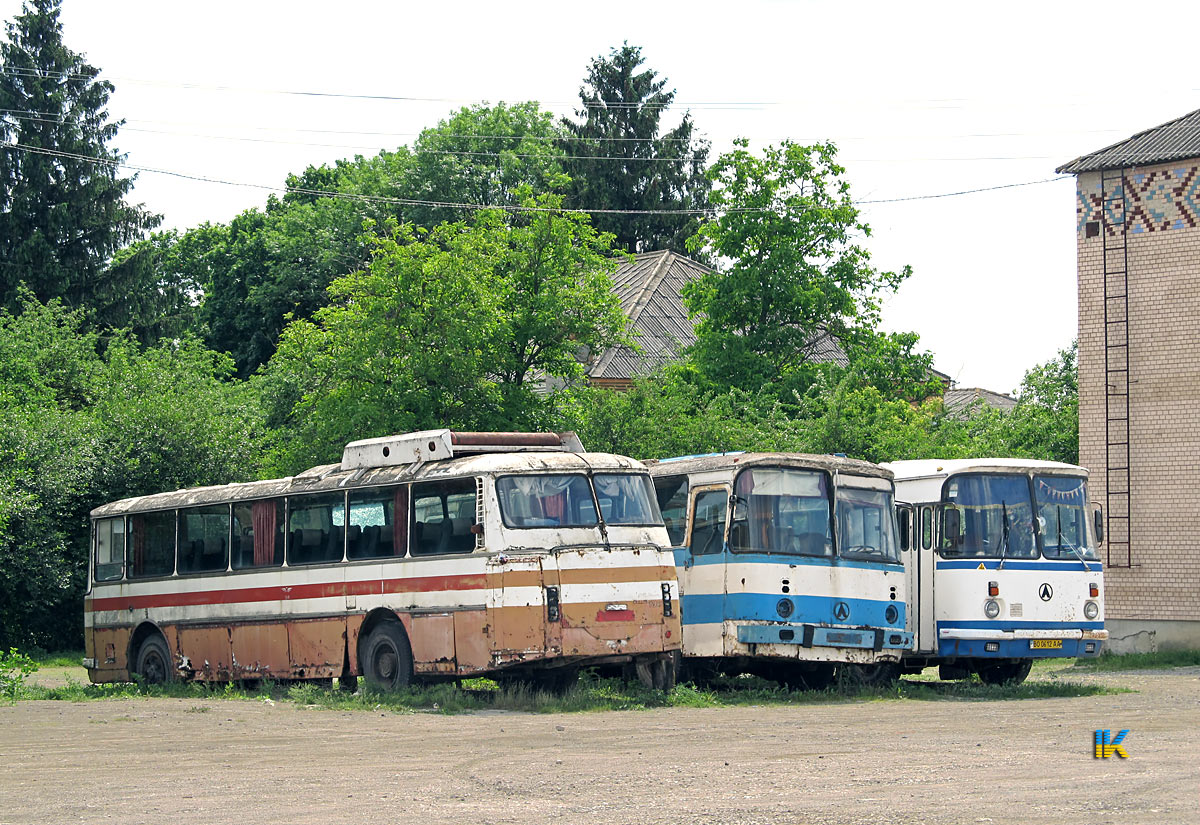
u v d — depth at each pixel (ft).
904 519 88.33
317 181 291.58
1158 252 113.50
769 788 41.37
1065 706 71.87
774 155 181.78
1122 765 45.73
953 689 84.94
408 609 74.74
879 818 35.78
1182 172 112.47
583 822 35.83
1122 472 114.11
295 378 156.76
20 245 210.38
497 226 141.08
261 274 266.16
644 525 74.02
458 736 57.11
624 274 241.96
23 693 87.81
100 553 98.99
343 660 79.36
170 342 221.46
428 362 125.18
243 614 86.43
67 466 137.28
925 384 182.09
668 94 312.50
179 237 299.79
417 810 38.09
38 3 222.28
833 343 222.69
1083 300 117.08
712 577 80.74
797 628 79.30
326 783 43.52
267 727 61.93
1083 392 116.47
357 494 79.61
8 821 36.91
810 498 81.87
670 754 50.19
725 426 140.97
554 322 136.26
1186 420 111.34
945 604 87.81
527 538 70.64
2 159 213.46
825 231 179.63
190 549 91.71
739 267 181.37
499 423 128.26
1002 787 40.91
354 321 127.24
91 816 37.60
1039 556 88.17
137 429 145.79
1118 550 113.80
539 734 57.67
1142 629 112.27
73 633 144.36
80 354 173.17
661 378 152.35
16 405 148.36
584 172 298.56
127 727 62.80
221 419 150.41
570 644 70.03
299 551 83.46
